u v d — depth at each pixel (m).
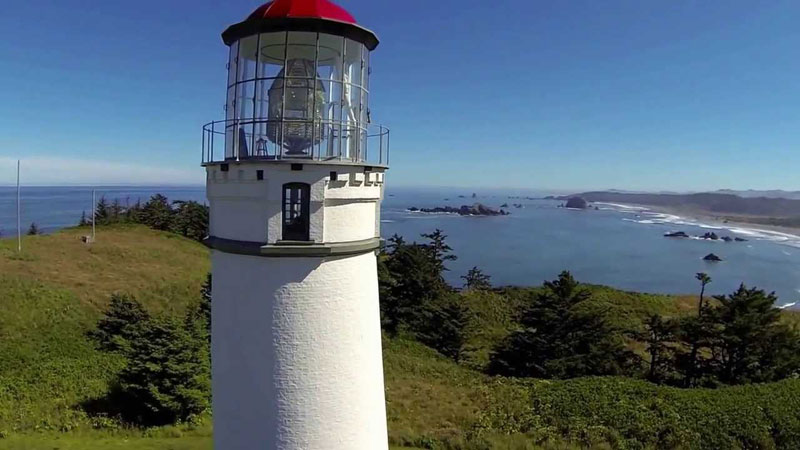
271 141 6.54
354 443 6.61
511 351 29.75
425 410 18.62
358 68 7.03
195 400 16.27
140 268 36.19
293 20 6.20
